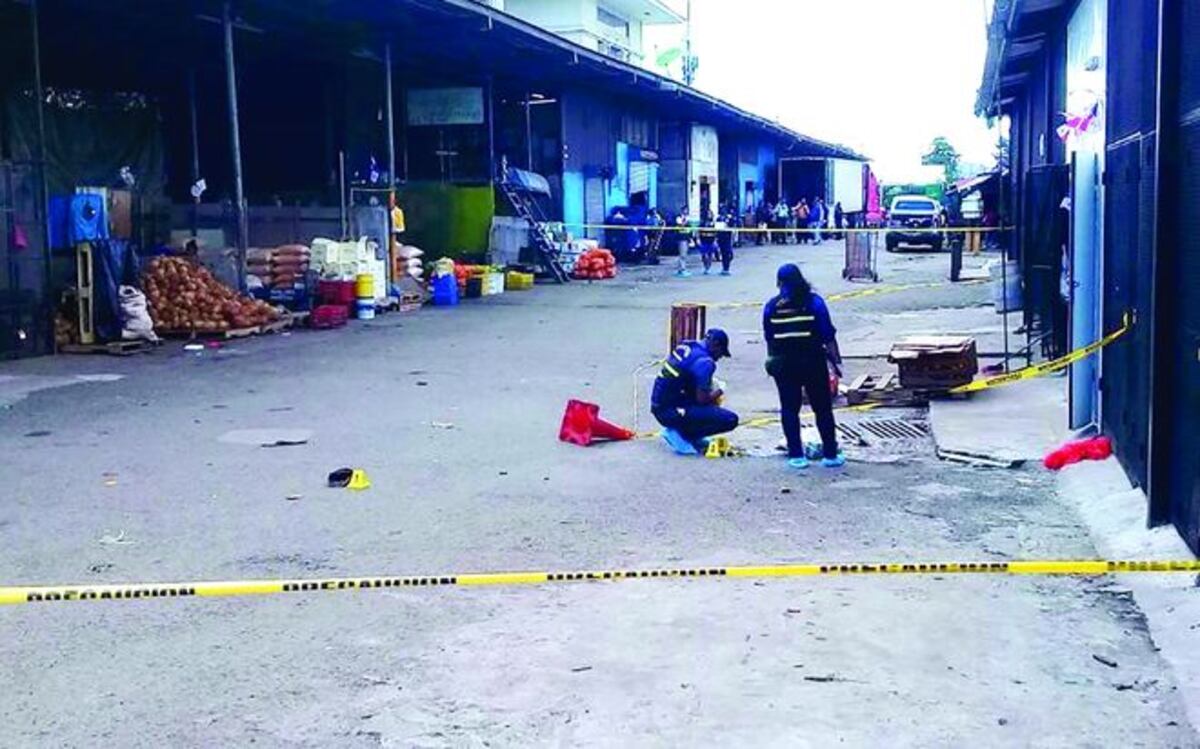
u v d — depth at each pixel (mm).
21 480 9266
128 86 29047
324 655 5539
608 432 10820
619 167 44188
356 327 21125
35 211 17062
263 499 8633
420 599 6332
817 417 9516
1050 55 18891
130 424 11766
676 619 5949
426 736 4672
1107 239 9156
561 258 32875
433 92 35031
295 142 31172
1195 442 6395
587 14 51219
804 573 5746
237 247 22062
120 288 18156
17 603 6262
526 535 7598
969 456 9641
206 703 5008
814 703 4910
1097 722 4707
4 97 17328
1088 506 8000
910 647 5520
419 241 30125
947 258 41094
